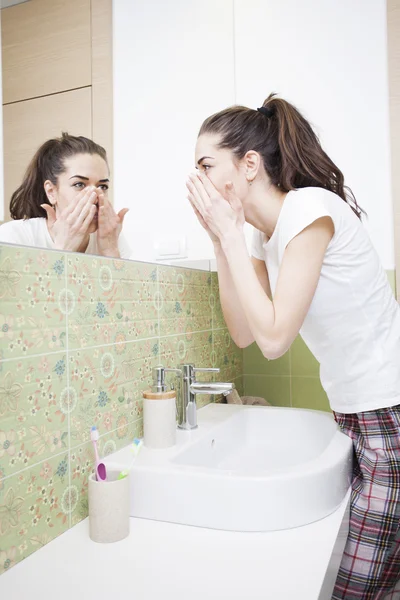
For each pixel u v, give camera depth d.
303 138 1.06
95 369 0.85
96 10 1.17
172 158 1.43
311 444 1.21
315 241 0.87
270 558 0.65
